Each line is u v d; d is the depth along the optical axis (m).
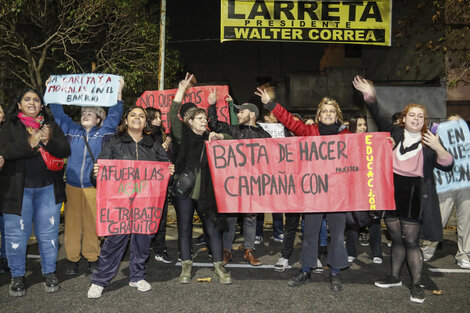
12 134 3.71
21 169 3.78
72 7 10.94
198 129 4.10
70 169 4.33
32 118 3.84
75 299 3.73
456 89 15.22
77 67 11.82
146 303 3.64
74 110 11.65
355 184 3.95
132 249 4.01
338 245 3.96
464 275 4.48
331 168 4.01
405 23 13.44
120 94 4.39
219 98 6.02
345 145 3.99
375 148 3.92
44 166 3.89
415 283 3.73
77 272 4.52
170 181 4.09
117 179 3.81
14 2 9.77
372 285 4.17
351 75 18.00
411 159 3.71
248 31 8.37
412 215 3.67
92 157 4.28
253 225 4.96
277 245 5.93
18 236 3.82
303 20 8.36
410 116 3.71
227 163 4.10
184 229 4.21
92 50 12.13
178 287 4.07
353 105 17.86
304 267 4.16
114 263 3.83
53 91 4.41
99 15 11.23
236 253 5.46
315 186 4.03
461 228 4.76
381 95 15.59
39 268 4.71
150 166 3.93
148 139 4.04
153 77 11.78
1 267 4.47
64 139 3.99
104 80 4.33
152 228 3.93
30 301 3.68
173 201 4.25
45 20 11.62
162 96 6.40
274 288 4.05
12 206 3.71
